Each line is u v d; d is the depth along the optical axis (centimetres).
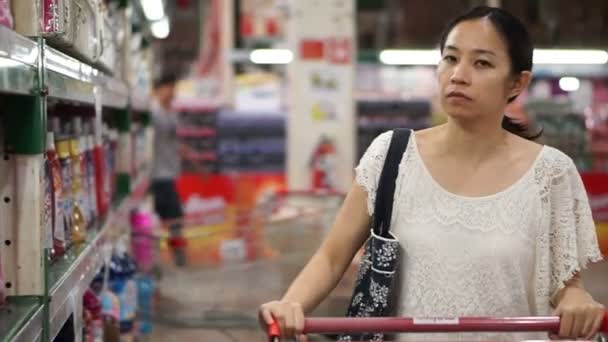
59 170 292
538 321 225
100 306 354
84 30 297
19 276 234
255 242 759
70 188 317
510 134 255
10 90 192
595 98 1195
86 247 311
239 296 686
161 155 970
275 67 1431
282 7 1157
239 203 1129
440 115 1095
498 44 239
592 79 1202
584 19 1255
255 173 1142
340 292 600
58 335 272
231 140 1166
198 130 1164
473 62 239
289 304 224
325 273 252
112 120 540
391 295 248
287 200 870
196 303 676
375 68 1166
